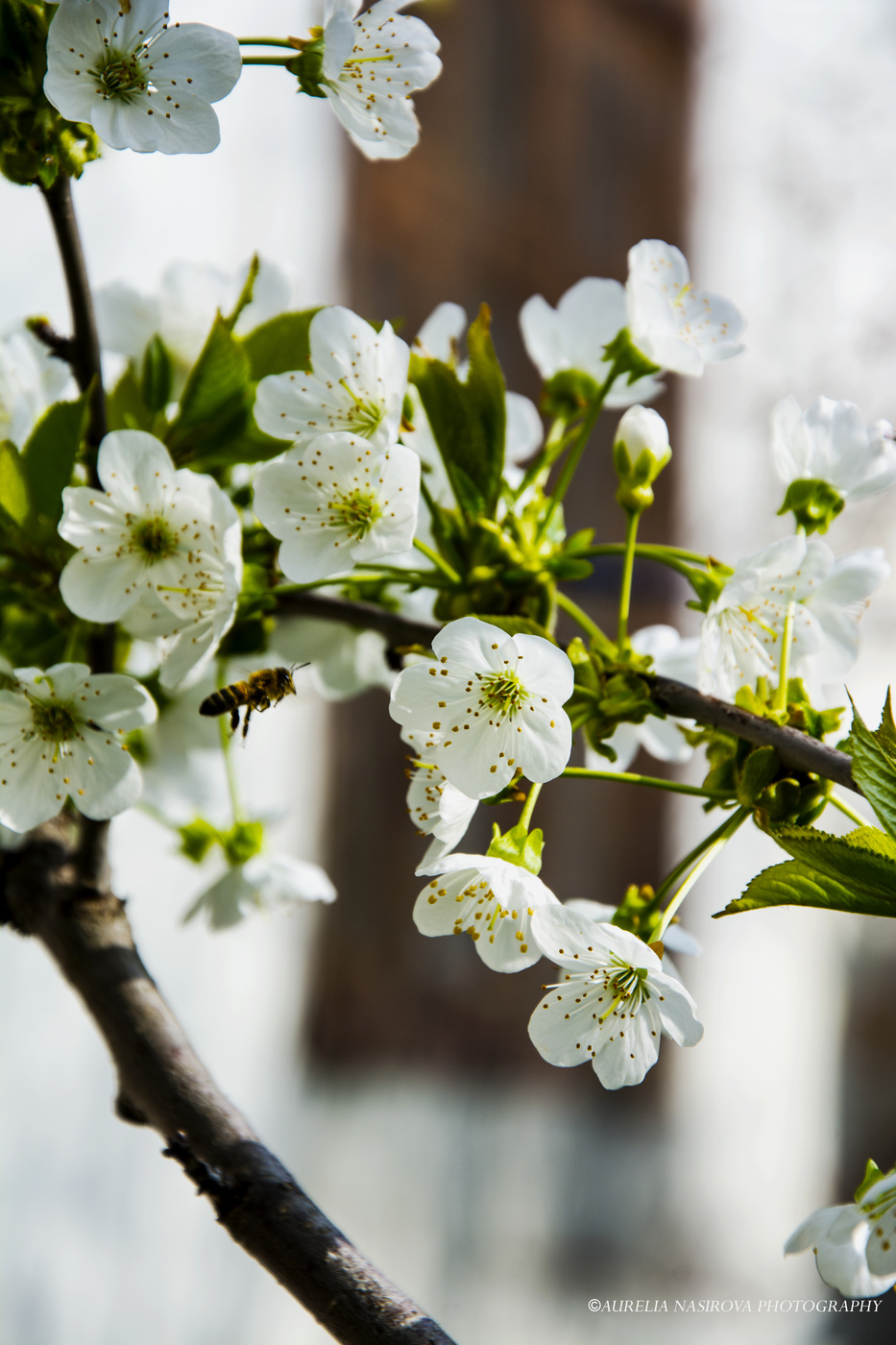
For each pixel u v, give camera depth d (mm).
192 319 733
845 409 681
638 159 1612
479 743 652
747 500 1564
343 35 667
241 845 740
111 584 671
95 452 682
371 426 680
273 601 691
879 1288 650
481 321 681
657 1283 1408
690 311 707
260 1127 1464
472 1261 1409
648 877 1483
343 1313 631
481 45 1569
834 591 684
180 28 655
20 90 651
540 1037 653
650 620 1232
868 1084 1533
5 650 690
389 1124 1464
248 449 689
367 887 1507
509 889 646
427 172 1547
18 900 690
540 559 685
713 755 667
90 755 671
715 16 1670
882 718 630
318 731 1520
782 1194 1483
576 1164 1454
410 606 721
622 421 680
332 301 1552
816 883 633
